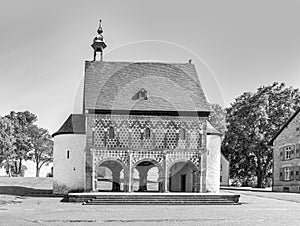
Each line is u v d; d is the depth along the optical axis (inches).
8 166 2810.0
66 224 671.8
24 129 3088.1
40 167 3169.3
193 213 849.5
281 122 2007.9
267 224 691.4
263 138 1973.4
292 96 2074.3
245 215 818.2
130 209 928.3
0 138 2588.6
